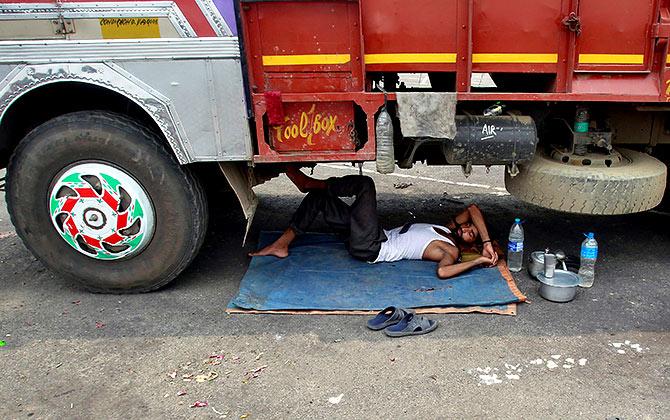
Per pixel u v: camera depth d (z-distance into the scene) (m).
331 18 3.23
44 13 3.13
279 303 3.48
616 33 3.29
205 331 3.27
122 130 3.35
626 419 2.51
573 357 2.96
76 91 3.63
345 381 2.80
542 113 3.71
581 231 4.70
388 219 5.05
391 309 3.30
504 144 3.46
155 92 3.22
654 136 3.95
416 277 3.78
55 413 2.63
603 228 4.75
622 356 2.97
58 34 3.17
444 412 2.57
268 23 3.22
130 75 3.20
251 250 4.41
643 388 2.72
